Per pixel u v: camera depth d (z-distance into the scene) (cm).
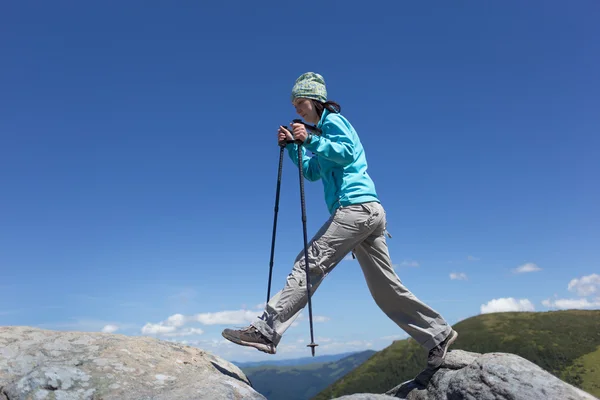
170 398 175
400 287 224
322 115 231
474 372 202
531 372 193
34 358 194
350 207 213
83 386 178
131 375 190
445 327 225
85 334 223
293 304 207
